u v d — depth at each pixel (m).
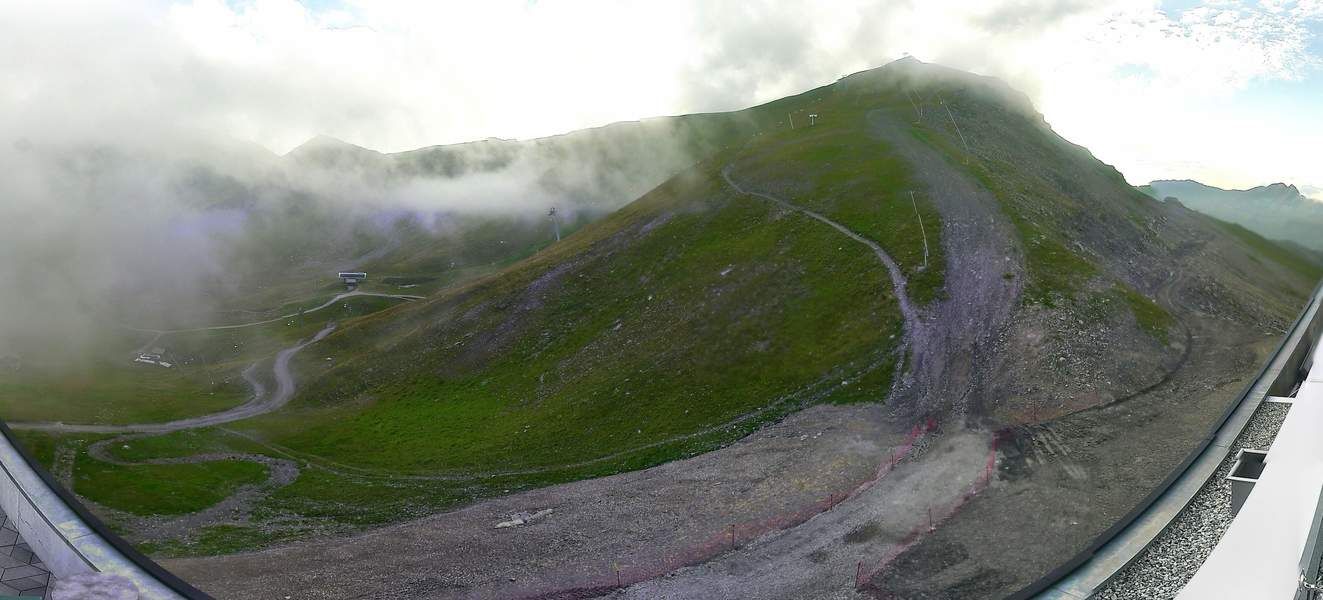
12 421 119.81
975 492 52.91
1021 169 138.25
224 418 132.88
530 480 76.06
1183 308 88.12
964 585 43.22
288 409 135.38
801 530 52.09
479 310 145.25
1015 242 93.19
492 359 127.50
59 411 131.62
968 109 180.75
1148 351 71.56
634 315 117.88
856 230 110.81
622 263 138.12
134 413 135.50
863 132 164.38
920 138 151.50
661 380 93.12
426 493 79.00
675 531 55.84
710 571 49.28
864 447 62.81
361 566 58.72
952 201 110.94
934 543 47.75
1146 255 108.06
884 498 54.09
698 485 63.44
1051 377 67.50
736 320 99.88
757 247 118.50
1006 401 65.56
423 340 144.25
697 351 96.38
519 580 52.31
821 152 153.50
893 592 43.69
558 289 138.88
